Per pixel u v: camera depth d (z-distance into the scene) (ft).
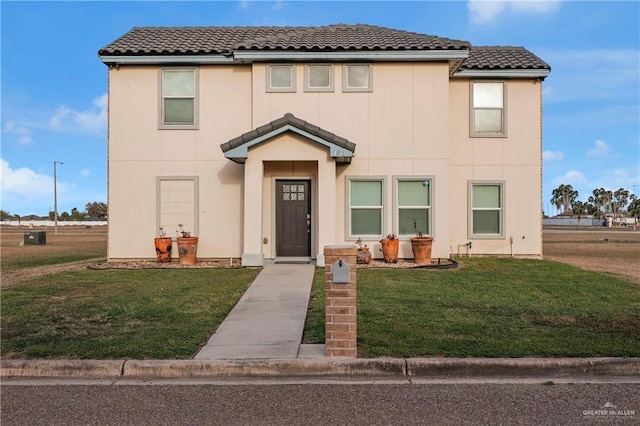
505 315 25.62
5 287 34.50
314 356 19.58
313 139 43.32
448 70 47.67
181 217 48.24
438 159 47.32
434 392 16.97
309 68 47.67
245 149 43.42
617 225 262.26
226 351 20.34
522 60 52.06
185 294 31.73
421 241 44.98
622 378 18.37
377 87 47.57
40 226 261.44
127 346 20.68
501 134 51.44
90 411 15.52
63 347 20.53
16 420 14.90
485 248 51.37
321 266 43.50
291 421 14.74
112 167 48.08
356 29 54.60
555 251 69.26
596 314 25.89
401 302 28.55
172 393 17.04
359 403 16.05
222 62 47.91
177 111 48.49
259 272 40.65
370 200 47.78
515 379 18.29
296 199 47.75
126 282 36.19
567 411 15.38
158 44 49.08
